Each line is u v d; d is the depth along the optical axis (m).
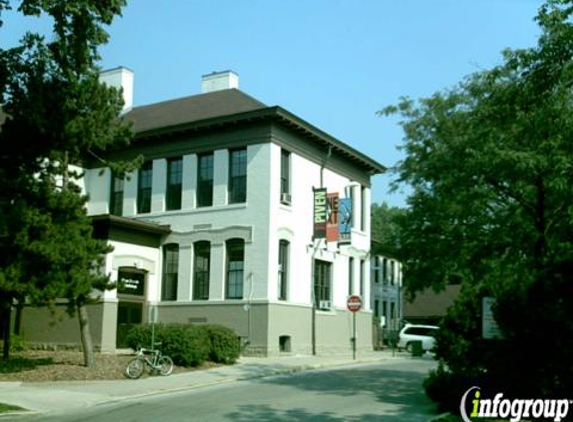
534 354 12.73
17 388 17.38
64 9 16.12
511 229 17.19
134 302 29.44
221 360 24.23
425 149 18.19
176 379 19.75
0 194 19.73
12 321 29.59
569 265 12.80
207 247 29.89
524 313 12.62
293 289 29.66
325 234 30.97
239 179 29.61
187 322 29.42
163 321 30.02
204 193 30.44
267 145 28.84
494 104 14.98
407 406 14.80
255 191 28.83
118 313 28.58
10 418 13.38
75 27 17.14
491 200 17.16
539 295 12.76
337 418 13.05
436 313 54.56
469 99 17.52
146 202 31.94
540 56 12.42
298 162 30.73
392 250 19.38
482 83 16.64
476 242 17.62
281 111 28.52
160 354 21.05
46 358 23.69
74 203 20.41
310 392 17.39
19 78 19.02
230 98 33.12
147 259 30.09
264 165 28.77
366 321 35.91
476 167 15.76
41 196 19.98
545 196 16.03
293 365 24.36
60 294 19.23
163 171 31.38
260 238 28.38
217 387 18.67
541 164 14.55
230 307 28.56
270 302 27.84
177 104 34.91
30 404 14.85
